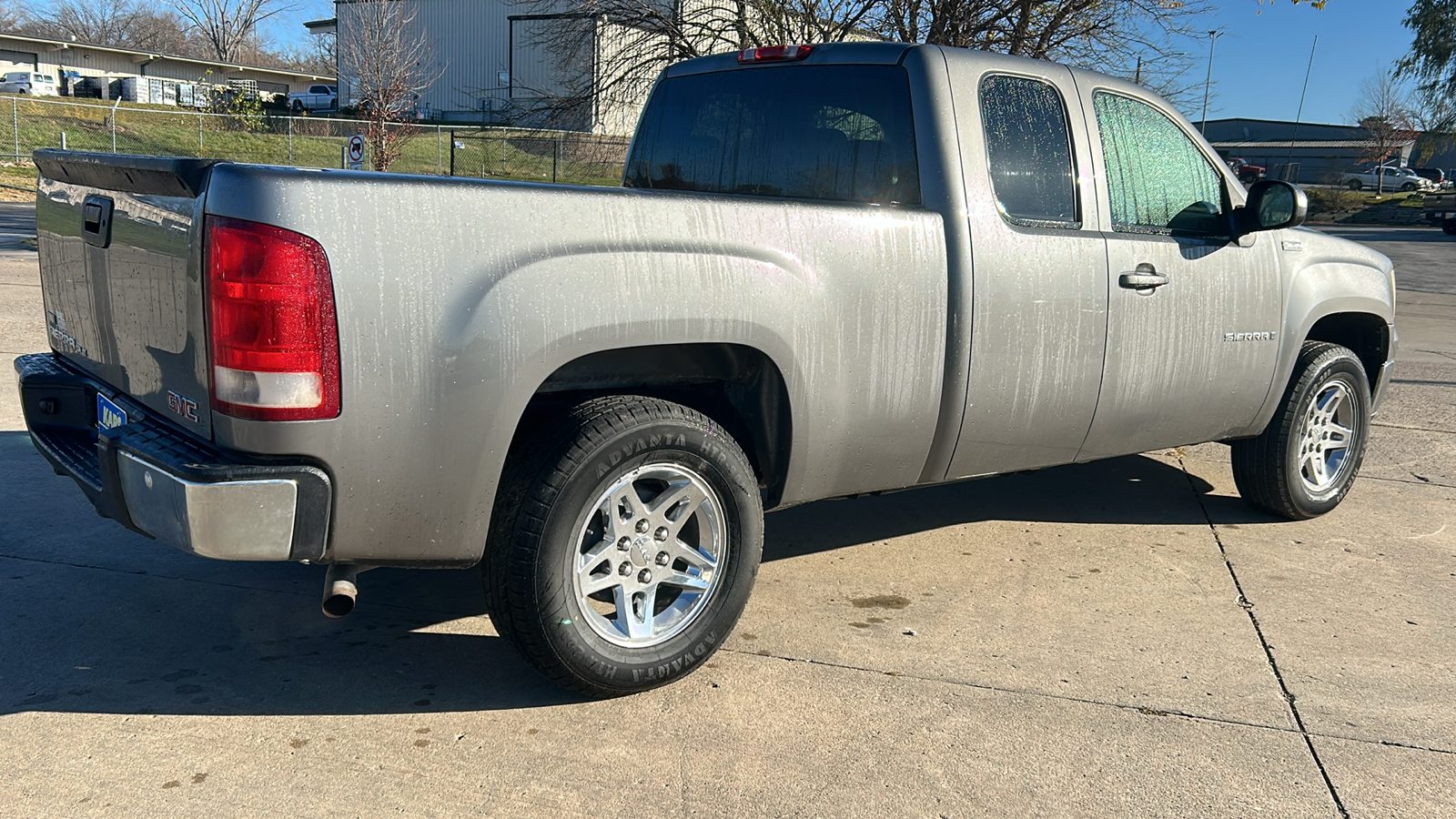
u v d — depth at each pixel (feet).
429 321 8.50
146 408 9.72
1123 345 13.19
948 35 51.83
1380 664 11.50
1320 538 15.80
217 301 8.13
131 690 10.09
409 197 8.45
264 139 109.70
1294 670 11.31
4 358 23.81
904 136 11.96
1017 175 12.29
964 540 15.25
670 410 9.88
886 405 11.35
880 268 11.00
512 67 140.97
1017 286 12.00
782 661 11.14
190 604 12.06
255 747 9.18
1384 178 197.67
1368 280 16.63
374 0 100.94
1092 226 12.96
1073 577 13.87
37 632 11.17
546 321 8.96
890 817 8.49
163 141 107.14
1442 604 13.26
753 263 10.10
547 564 9.30
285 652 10.98
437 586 12.98
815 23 53.98
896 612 12.51
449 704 10.03
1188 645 11.86
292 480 8.26
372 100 99.35
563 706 10.05
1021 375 12.26
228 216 8.03
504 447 9.04
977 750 9.52
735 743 9.50
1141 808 8.75
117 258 9.75
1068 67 13.20
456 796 8.56
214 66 188.44
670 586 10.47
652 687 10.22
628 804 8.55
